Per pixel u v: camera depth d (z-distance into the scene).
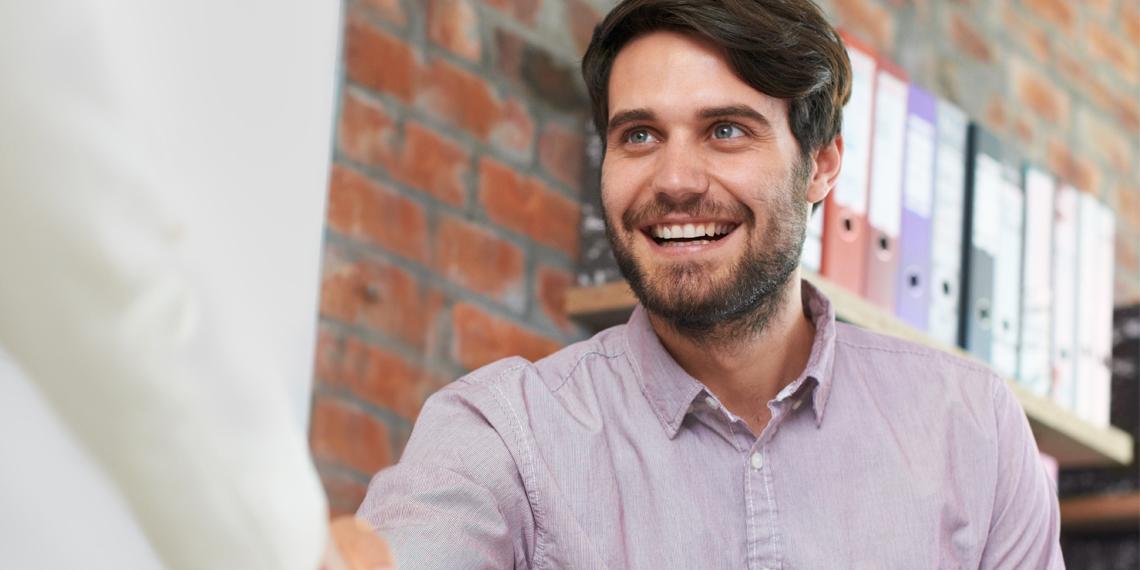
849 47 2.21
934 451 1.40
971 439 1.42
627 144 1.35
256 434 0.27
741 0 1.31
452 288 2.04
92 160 0.24
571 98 2.28
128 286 0.24
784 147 1.34
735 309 1.32
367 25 1.97
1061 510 2.82
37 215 0.24
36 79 0.23
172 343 0.25
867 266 2.21
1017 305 2.53
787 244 1.35
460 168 2.08
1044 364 2.58
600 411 1.36
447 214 2.05
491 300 2.10
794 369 1.41
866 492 1.36
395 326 1.96
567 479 1.32
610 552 1.30
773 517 1.33
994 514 1.42
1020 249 2.55
